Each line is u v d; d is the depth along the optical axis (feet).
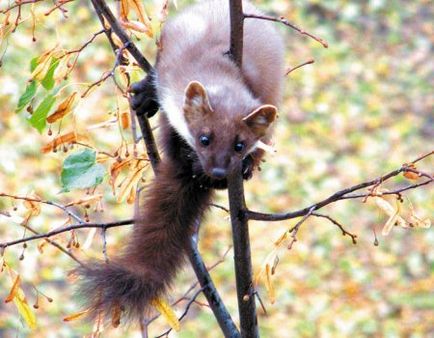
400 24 81.00
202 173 23.65
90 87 22.22
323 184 63.52
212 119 23.68
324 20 79.82
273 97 26.08
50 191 55.47
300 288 55.88
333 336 52.80
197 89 23.76
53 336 48.85
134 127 24.54
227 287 54.85
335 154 66.74
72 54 22.48
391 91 73.67
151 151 23.71
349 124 69.62
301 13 79.41
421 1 83.61
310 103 71.00
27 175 56.75
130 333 48.21
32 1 21.95
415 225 20.36
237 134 23.59
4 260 20.97
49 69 22.12
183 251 23.26
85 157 21.22
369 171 64.95
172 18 27.68
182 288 51.70
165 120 25.38
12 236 48.34
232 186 22.16
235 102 24.06
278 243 20.79
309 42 77.05
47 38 67.82
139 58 22.65
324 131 68.59
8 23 22.16
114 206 55.67
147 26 22.36
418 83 74.95
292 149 66.49
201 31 26.37
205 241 56.90
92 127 22.91
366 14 81.30
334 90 72.90
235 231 21.97
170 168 24.00
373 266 58.18
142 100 26.03
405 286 56.80
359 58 76.69
